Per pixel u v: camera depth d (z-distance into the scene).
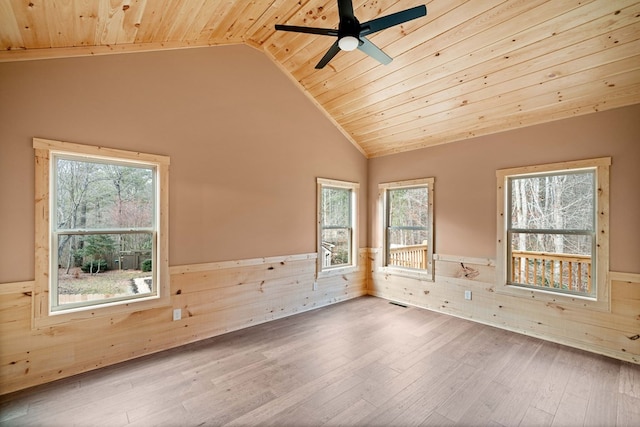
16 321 2.37
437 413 2.10
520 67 2.95
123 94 2.86
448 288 4.26
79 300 2.69
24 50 2.40
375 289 5.25
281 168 4.12
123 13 2.36
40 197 2.46
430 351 3.05
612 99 2.93
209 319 3.42
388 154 5.06
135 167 2.99
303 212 4.38
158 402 2.21
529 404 2.20
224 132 3.56
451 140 4.26
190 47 3.30
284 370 2.67
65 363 2.56
